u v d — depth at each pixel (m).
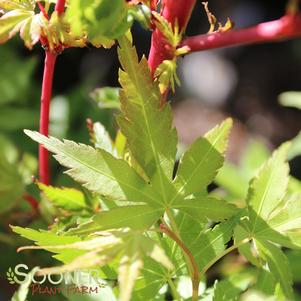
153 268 0.26
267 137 1.11
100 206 0.29
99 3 0.23
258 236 0.26
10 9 0.26
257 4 1.10
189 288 0.29
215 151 0.25
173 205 0.25
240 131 1.11
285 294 0.25
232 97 1.17
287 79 1.18
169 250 0.26
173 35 0.26
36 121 0.52
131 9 0.25
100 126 0.30
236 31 0.27
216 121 1.12
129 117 0.25
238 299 0.26
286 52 1.19
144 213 0.25
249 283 0.29
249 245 0.26
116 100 0.35
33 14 0.26
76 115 0.54
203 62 1.20
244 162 0.44
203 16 1.02
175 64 0.26
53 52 0.27
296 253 0.34
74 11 0.23
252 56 1.20
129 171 0.25
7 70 0.54
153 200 0.25
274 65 1.18
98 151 0.25
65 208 0.29
